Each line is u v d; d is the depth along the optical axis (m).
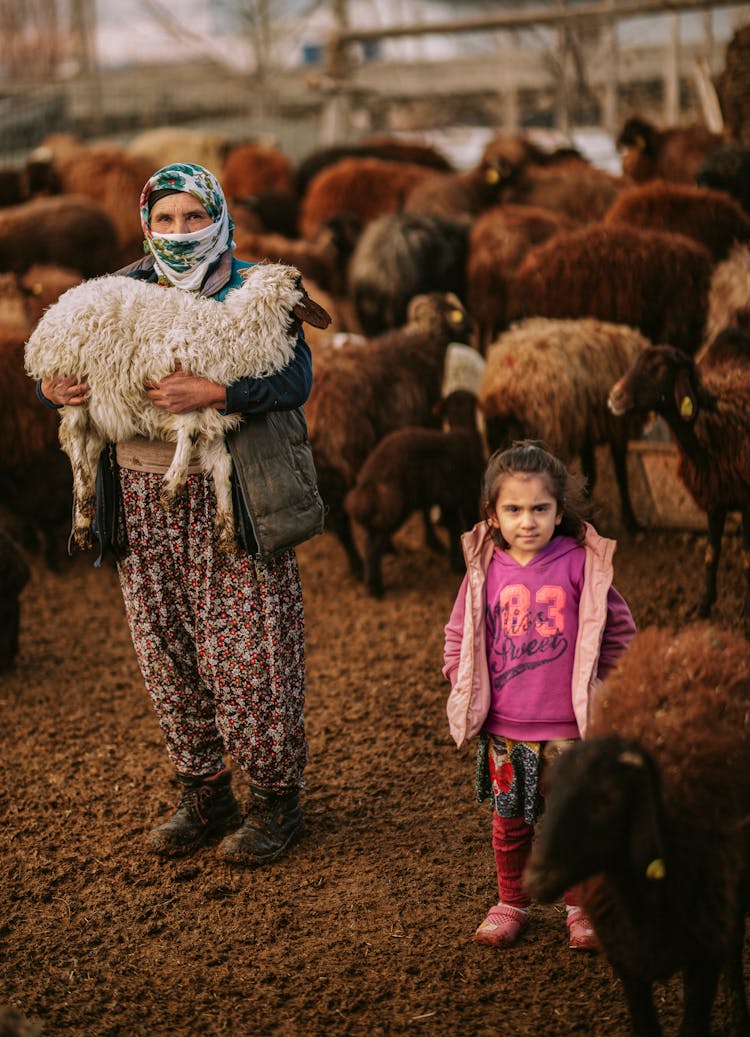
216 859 4.44
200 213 3.91
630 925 2.90
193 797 4.51
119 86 30.09
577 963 3.73
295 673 4.31
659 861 2.70
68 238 12.12
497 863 3.85
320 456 7.26
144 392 3.88
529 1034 3.42
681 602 6.52
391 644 6.50
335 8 22.61
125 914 4.12
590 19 17.72
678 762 3.02
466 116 29.12
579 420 7.02
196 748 4.45
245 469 3.97
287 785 4.38
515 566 3.69
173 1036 3.46
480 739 3.84
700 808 2.96
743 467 5.70
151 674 4.33
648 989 2.99
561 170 12.93
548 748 3.63
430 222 10.14
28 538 8.29
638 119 12.75
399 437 6.91
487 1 21.69
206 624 4.15
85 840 4.62
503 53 24.20
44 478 7.57
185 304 3.88
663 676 3.26
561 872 2.67
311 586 7.52
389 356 7.63
